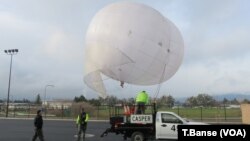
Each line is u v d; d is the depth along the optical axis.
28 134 23.70
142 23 12.55
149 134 16.73
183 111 59.31
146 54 12.51
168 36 12.98
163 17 13.40
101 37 12.59
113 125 17.06
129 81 12.94
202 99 85.00
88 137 22.05
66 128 30.05
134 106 17.06
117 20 12.55
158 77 13.12
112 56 12.49
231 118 46.59
